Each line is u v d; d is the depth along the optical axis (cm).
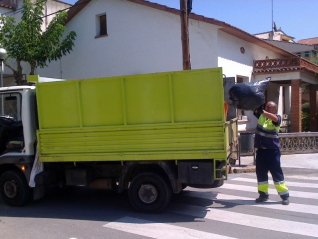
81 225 555
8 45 1362
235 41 1443
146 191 599
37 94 631
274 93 1972
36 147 650
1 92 661
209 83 542
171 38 1377
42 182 638
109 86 591
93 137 601
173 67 1376
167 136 563
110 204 686
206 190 768
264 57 1781
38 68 1791
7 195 677
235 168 978
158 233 506
